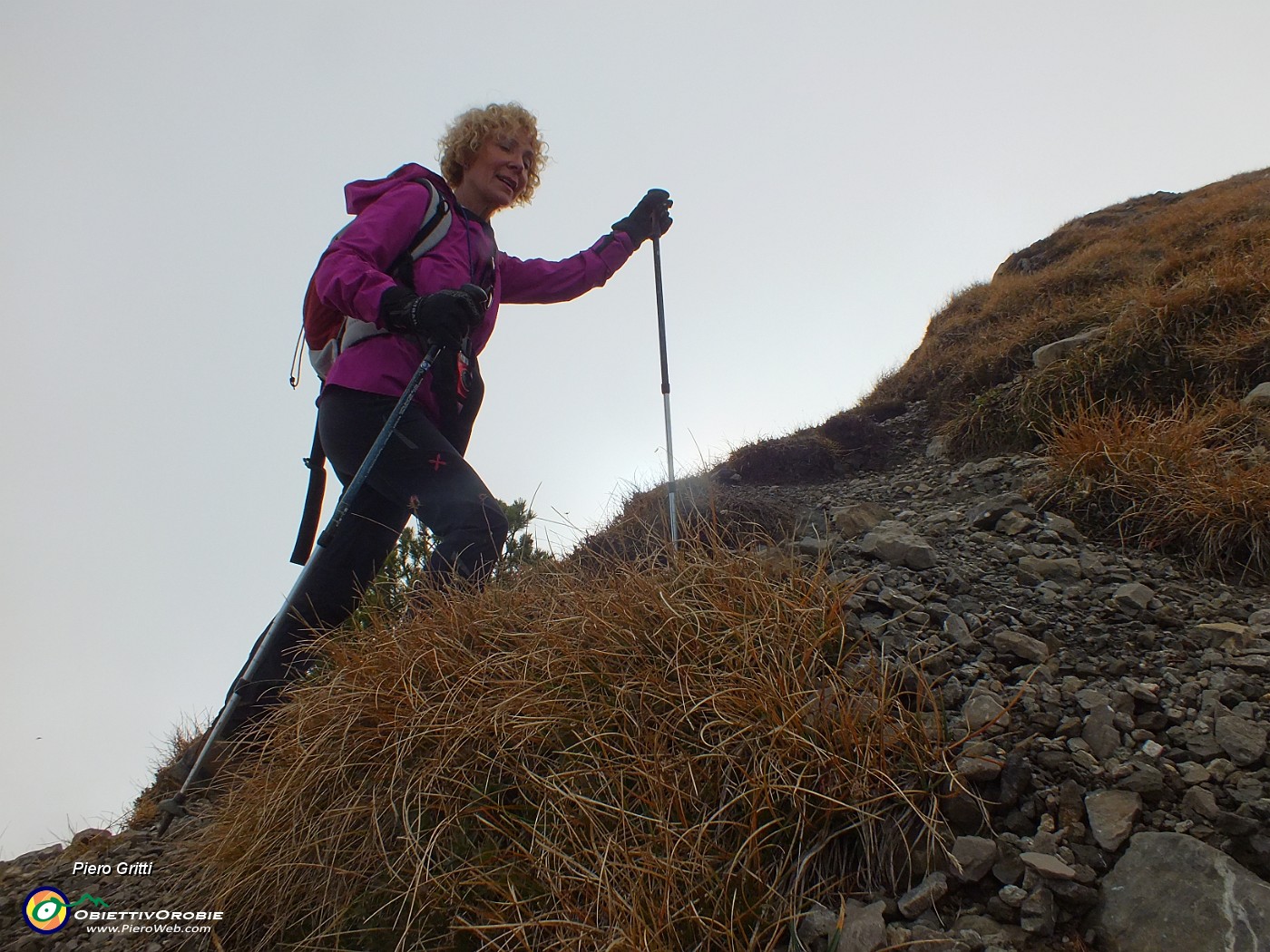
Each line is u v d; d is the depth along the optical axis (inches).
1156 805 76.7
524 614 117.7
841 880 74.5
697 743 87.7
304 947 83.1
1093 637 105.7
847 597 105.0
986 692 91.0
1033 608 114.7
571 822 81.7
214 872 95.1
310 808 93.5
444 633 110.3
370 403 122.7
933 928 67.9
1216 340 197.8
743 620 100.6
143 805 130.6
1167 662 99.4
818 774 80.1
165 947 89.0
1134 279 307.1
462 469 122.8
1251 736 82.0
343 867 87.7
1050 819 75.7
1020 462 194.4
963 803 77.5
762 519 173.3
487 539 119.8
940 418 265.6
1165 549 139.4
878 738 81.9
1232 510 135.2
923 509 184.1
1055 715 88.9
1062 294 339.0
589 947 71.1
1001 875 71.4
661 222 160.7
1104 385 203.9
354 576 131.0
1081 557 134.5
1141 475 151.8
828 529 166.1
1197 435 161.0
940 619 109.8
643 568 124.7
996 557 136.9
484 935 74.4
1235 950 61.2
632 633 101.1
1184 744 84.0
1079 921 68.2
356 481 115.6
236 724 123.1
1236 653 99.7
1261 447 155.6
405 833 86.5
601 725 91.3
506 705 94.3
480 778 90.1
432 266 124.5
